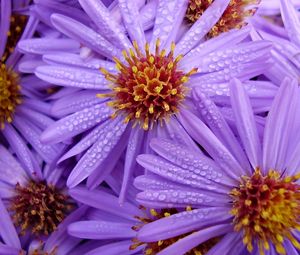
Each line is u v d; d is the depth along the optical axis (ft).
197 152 0.37
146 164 0.36
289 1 0.41
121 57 0.39
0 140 0.44
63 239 0.42
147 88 0.39
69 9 0.40
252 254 0.38
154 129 0.39
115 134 0.39
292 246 0.38
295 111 0.37
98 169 0.39
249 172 0.38
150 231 0.36
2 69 0.43
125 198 0.38
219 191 0.37
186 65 0.39
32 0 0.44
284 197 0.38
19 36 0.44
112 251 0.40
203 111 0.37
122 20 0.39
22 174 0.43
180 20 0.39
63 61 0.40
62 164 0.41
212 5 0.39
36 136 0.43
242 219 0.37
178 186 0.37
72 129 0.39
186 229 0.37
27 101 0.44
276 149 0.37
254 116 0.38
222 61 0.38
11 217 0.43
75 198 0.39
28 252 0.42
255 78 0.40
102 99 0.39
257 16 0.42
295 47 0.40
